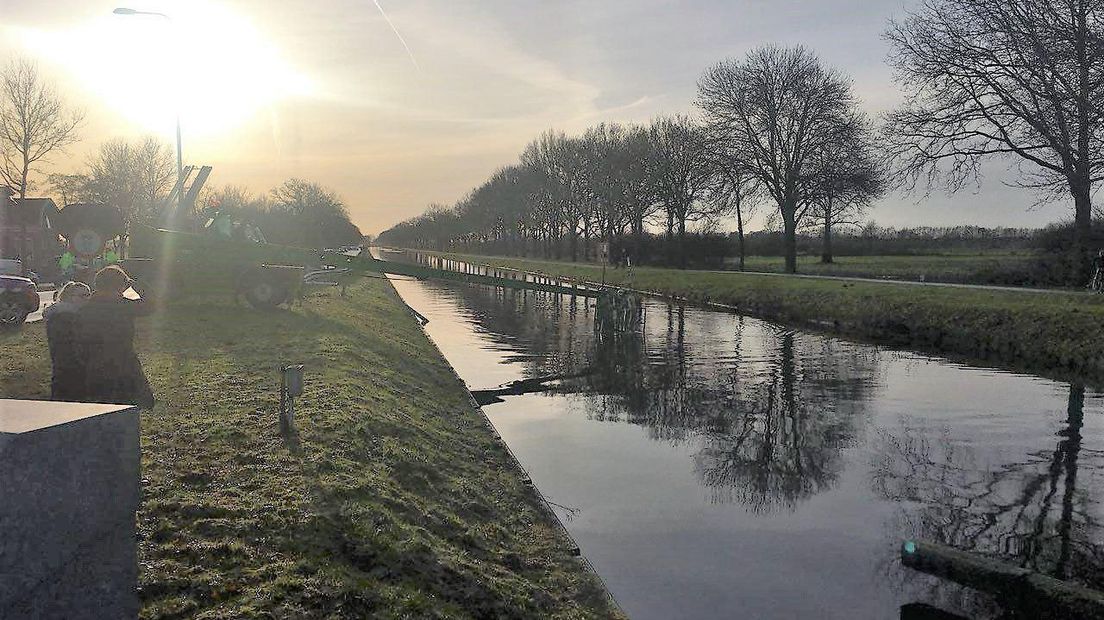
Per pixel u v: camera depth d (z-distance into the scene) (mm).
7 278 16625
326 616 5016
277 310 21594
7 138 41844
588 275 63625
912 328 27047
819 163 48156
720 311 38156
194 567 5371
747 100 49312
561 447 12422
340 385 11930
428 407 13445
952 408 15461
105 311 6434
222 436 8602
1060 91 29547
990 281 35812
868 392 17266
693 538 8328
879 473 10953
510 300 46781
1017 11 30141
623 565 7539
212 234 21703
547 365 21344
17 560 2555
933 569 7180
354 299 31266
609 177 68875
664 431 13594
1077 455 11883
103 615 2943
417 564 6074
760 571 7445
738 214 58844
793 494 9938
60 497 2729
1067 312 22359
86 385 6438
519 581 6543
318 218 85562
